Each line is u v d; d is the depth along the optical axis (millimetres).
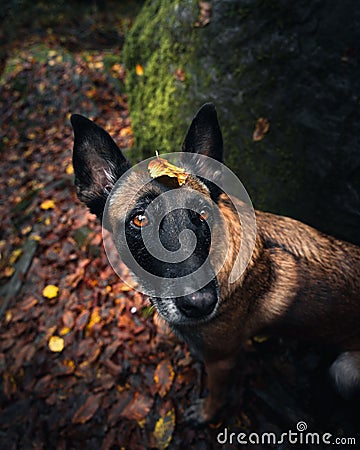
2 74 1532
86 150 488
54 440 593
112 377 626
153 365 625
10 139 1264
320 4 583
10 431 615
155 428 571
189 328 477
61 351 670
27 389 647
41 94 1331
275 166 659
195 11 710
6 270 833
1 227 951
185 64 740
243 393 579
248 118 674
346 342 526
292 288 483
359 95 575
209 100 709
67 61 1412
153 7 817
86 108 1265
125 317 677
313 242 498
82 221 834
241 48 666
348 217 611
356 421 546
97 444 576
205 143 486
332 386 555
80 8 2123
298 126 628
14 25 1960
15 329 723
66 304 723
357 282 490
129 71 883
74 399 620
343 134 594
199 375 603
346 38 572
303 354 602
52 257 797
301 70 614
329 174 613
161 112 784
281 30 623
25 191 1065
